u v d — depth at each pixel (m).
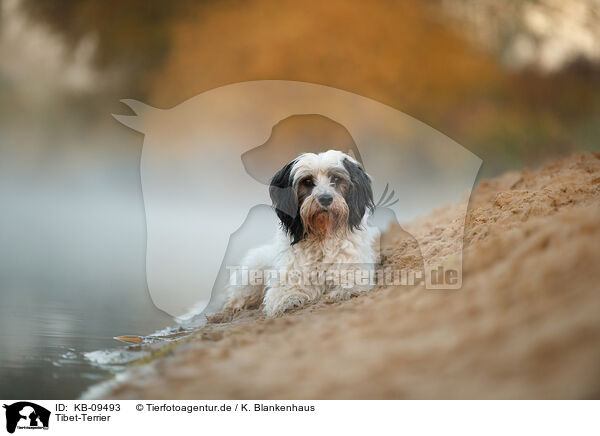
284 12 39.41
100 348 6.53
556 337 3.85
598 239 4.85
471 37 35.78
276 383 4.45
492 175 27.34
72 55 40.50
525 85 33.56
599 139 30.78
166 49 40.28
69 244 17.83
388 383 4.12
